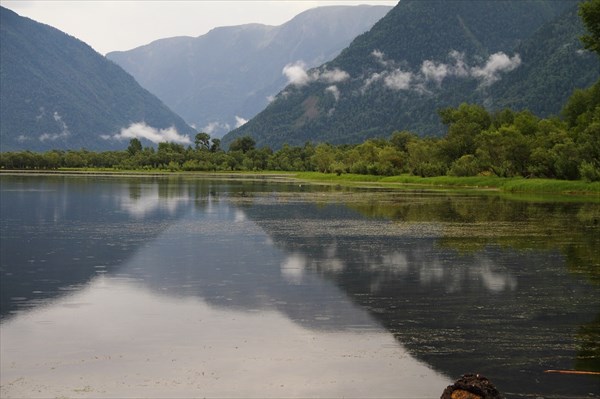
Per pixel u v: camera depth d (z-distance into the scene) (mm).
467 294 26234
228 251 38812
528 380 16219
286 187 131125
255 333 20391
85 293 26438
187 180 169500
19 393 15414
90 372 16812
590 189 103438
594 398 15055
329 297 25641
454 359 17859
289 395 15305
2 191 104500
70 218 60375
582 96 162625
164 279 29516
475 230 50250
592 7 98125
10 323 21594
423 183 146875
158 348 18812
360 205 78250
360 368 17109
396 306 24109
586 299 25281
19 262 34344
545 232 48781
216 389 15656
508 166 131500
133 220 58844
